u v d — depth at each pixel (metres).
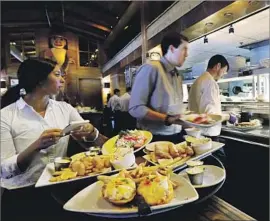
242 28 2.61
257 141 1.57
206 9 2.19
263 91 2.17
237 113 2.01
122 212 0.61
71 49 9.64
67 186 0.87
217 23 2.34
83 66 9.69
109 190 0.65
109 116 3.46
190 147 1.05
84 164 0.93
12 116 1.06
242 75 2.36
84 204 0.67
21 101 1.09
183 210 0.65
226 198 1.06
